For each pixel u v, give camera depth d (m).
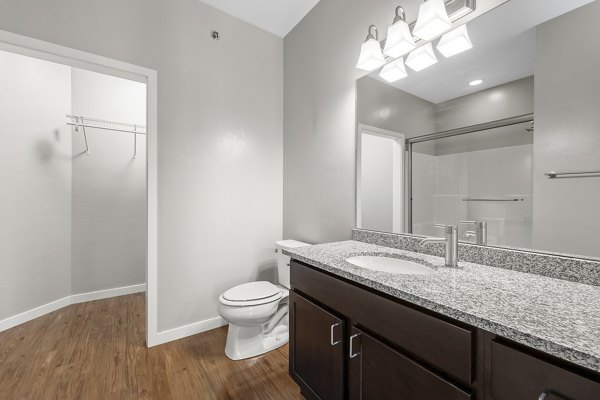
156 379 1.53
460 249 1.20
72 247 2.61
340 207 1.88
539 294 0.76
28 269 2.25
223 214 2.18
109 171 2.79
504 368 0.59
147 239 1.84
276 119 2.48
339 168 1.89
